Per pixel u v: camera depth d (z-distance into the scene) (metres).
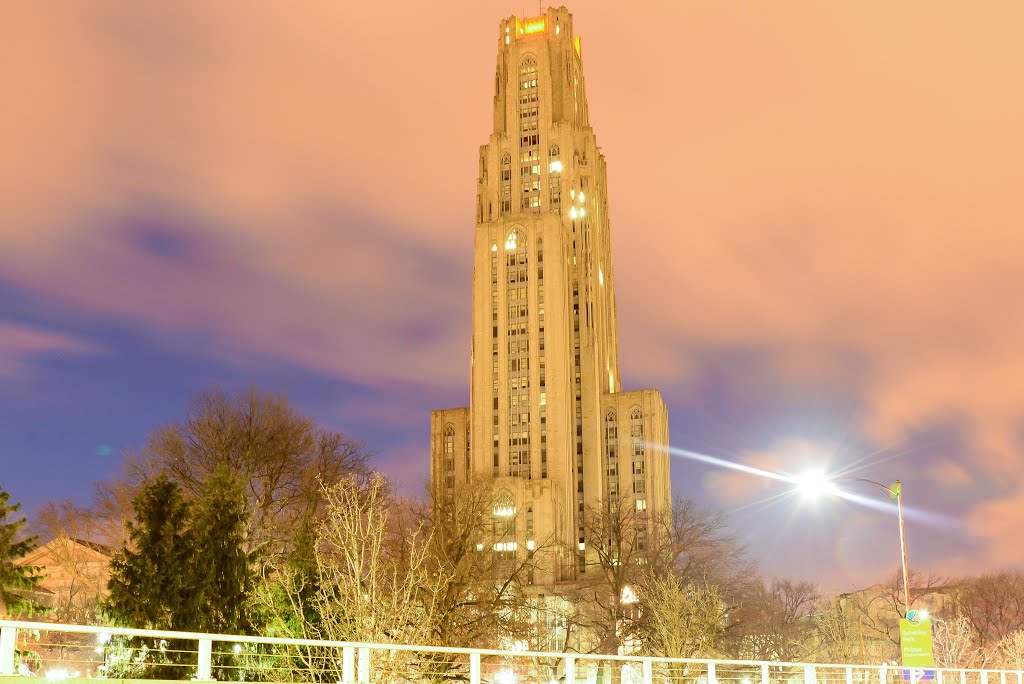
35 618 45.22
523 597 55.62
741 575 83.19
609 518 113.19
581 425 188.00
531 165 197.38
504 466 179.38
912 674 43.38
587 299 193.62
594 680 92.44
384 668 32.94
